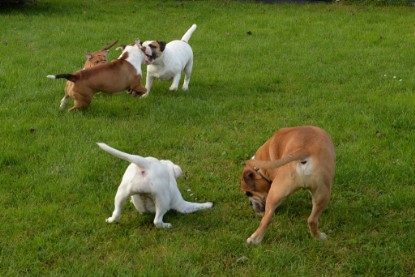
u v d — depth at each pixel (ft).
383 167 23.94
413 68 39.42
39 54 41.27
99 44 45.01
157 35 49.01
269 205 18.20
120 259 17.53
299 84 36.24
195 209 20.65
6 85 33.73
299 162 17.49
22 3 59.47
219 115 30.48
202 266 17.35
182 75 38.34
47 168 23.59
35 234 18.92
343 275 17.07
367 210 20.94
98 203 21.06
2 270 16.97
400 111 30.50
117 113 30.14
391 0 64.59
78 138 26.66
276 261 17.51
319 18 56.24
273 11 59.77
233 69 39.65
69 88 29.35
